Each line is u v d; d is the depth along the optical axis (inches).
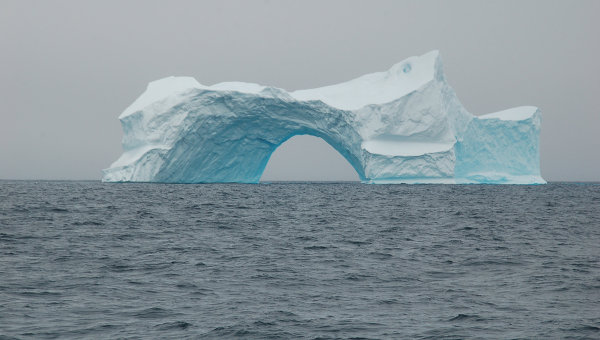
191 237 1366.9
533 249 1210.0
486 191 3890.3
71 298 719.1
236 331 586.6
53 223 1632.6
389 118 3981.3
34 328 586.6
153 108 3937.0
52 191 3676.2
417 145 4042.8
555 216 2103.8
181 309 674.8
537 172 4621.1
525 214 2181.3
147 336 568.1
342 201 2839.6
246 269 941.2
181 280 844.6
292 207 2417.6
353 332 590.9
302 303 714.2
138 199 2780.5
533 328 606.9
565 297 753.0
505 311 677.3
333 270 943.7
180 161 4013.3
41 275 859.4
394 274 914.1
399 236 1430.9
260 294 762.2
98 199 2780.5
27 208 2186.3
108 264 967.6
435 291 789.9
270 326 607.5
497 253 1147.9
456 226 1701.5
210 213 2065.7
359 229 1588.3
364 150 3937.0
